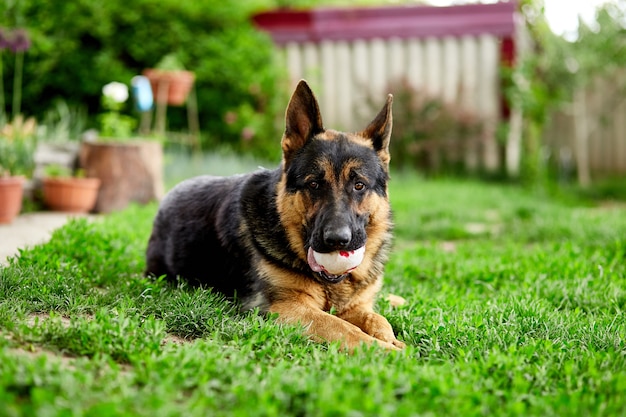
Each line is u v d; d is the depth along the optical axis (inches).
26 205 107.0
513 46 183.8
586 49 179.2
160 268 73.2
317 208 62.1
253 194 66.9
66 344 52.8
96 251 74.5
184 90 142.9
